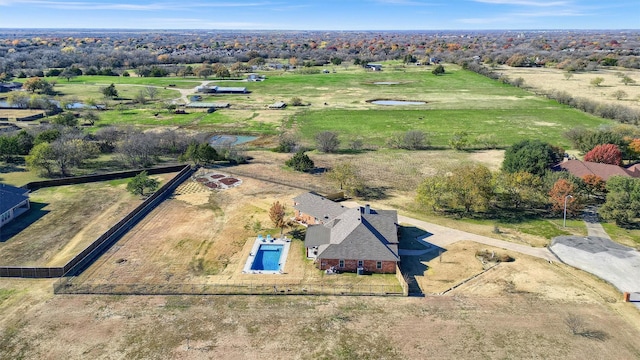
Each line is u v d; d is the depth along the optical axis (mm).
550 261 53219
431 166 94062
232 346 38469
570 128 124312
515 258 54000
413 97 181875
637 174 77000
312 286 48062
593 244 56219
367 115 148125
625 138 93812
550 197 67000
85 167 92438
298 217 65250
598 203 71750
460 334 39938
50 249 56438
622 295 45969
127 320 41906
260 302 45031
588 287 47438
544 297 45688
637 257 53062
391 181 84500
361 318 42344
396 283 48750
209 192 77125
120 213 67812
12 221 64750
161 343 38812
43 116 142750
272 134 124812
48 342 38844
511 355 37312
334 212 61469
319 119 142875
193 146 94688
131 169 91125
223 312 43281
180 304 44531
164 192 76375
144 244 57594
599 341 38969
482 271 51125
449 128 129250
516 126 129625
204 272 50781
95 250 54656
